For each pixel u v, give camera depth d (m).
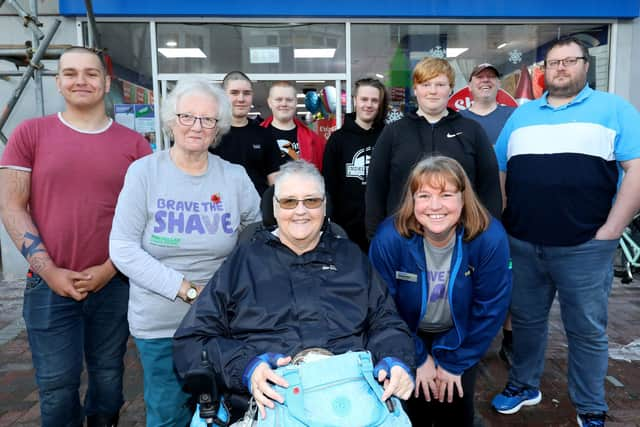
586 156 2.71
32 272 2.33
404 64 6.59
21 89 5.00
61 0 5.99
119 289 2.51
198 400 1.72
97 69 2.33
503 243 2.19
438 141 2.92
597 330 2.83
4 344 4.30
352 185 3.85
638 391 3.40
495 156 2.94
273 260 1.90
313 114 6.68
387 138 3.03
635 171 2.64
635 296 5.59
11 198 2.25
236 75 3.79
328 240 1.99
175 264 2.12
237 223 2.21
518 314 3.09
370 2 6.21
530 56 6.64
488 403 3.29
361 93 3.82
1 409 3.24
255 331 1.82
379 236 2.28
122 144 2.43
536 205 2.83
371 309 1.91
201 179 2.13
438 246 2.22
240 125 3.84
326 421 1.49
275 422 1.53
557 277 2.88
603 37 6.62
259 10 6.18
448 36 6.57
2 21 6.11
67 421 2.38
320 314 1.83
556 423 3.05
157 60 6.43
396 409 1.62
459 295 2.22
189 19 6.29
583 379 2.88
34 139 2.29
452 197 2.08
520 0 6.27
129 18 6.25
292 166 1.91
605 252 2.77
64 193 2.30
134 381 3.65
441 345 2.35
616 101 2.70
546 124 2.80
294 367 1.59
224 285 1.86
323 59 6.58
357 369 1.59
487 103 4.33
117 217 2.06
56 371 2.32
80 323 2.42
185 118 2.02
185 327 1.80
